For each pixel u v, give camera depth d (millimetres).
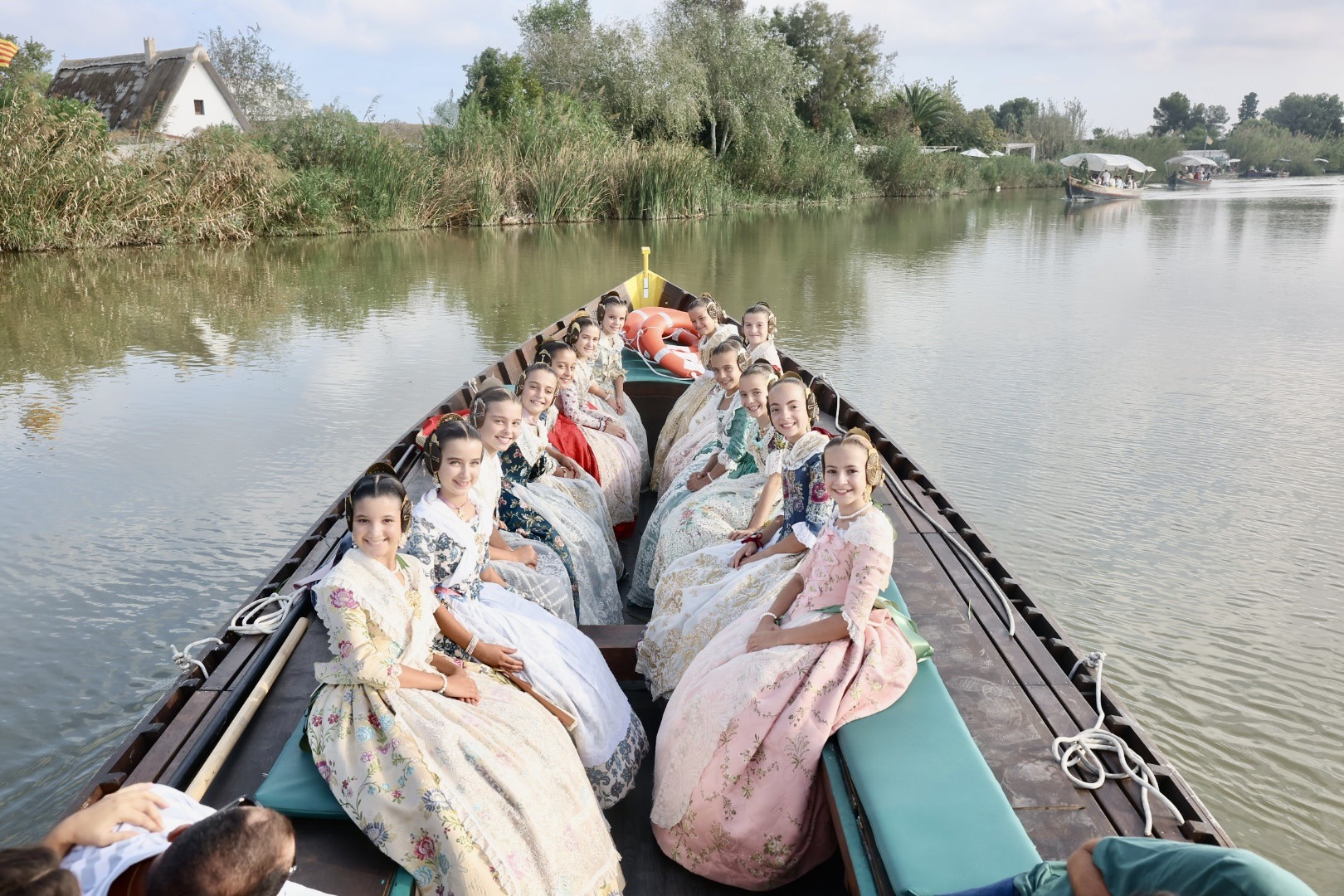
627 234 27484
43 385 11000
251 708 3070
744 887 3166
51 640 5418
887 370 11594
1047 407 10023
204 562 6402
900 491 4898
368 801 2605
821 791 3078
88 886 2021
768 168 38469
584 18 42906
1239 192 64875
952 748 2812
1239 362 11945
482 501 3713
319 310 15758
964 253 24172
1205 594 6074
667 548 4668
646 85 35188
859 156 47438
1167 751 4652
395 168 27219
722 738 3055
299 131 27547
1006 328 14211
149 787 2277
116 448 8703
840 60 49844
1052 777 2764
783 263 21688
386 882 2537
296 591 3760
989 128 67125
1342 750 4641
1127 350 12633
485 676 3209
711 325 7301
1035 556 6582
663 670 3891
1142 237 28781
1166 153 81062
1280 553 6605
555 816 2816
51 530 6879
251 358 12375
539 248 23938
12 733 4629
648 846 3398
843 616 3102
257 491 7648
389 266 20609
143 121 29328
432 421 5535
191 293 17281
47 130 21281
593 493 5289
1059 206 45625
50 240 21484
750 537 4195
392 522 2826
